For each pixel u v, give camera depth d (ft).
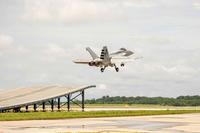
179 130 467.52
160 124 542.16
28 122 549.95
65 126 499.92
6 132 428.56
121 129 474.08
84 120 601.21
